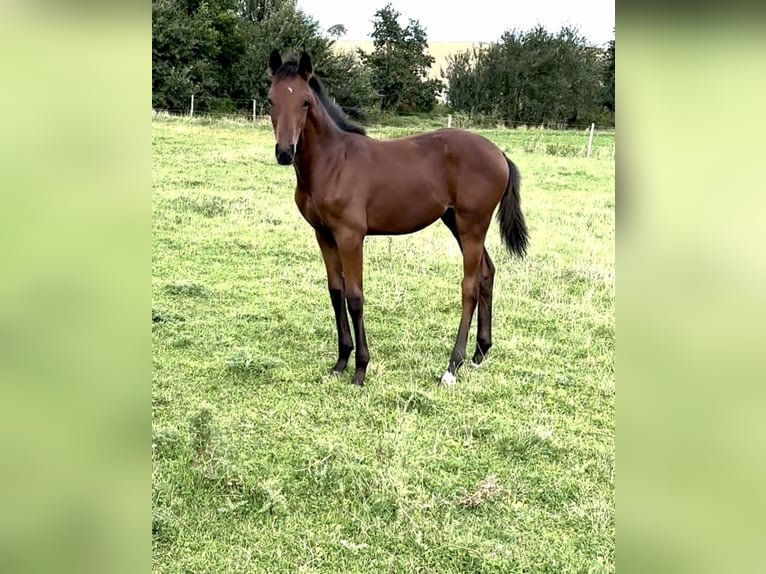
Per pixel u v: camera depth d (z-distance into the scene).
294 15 24.55
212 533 2.55
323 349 4.56
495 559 2.42
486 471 3.05
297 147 3.87
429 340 4.76
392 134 17.94
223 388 3.86
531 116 28.20
